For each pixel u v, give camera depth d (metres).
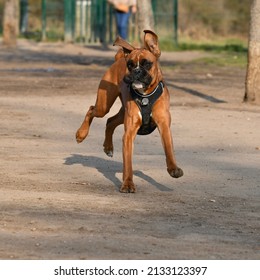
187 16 42.28
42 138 13.85
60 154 12.46
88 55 31.94
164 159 12.16
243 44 38.62
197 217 9.08
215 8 42.50
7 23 33.66
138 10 21.78
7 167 11.41
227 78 23.72
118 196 9.90
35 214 9.03
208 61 28.94
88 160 12.04
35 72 24.64
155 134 14.33
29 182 10.55
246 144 13.47
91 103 18.11
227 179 10.91
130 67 9.70
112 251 7.74
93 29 37.72
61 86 21.12
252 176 11.11
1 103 17.80
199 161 12.02
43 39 38.72
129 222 8.79
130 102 9.95
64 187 10.32
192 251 7.83
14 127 14.85
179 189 10.32
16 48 33.81
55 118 15.98
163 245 7.99
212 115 16.47
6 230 8.40
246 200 9.88
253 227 8.77
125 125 10.06
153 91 9.82
